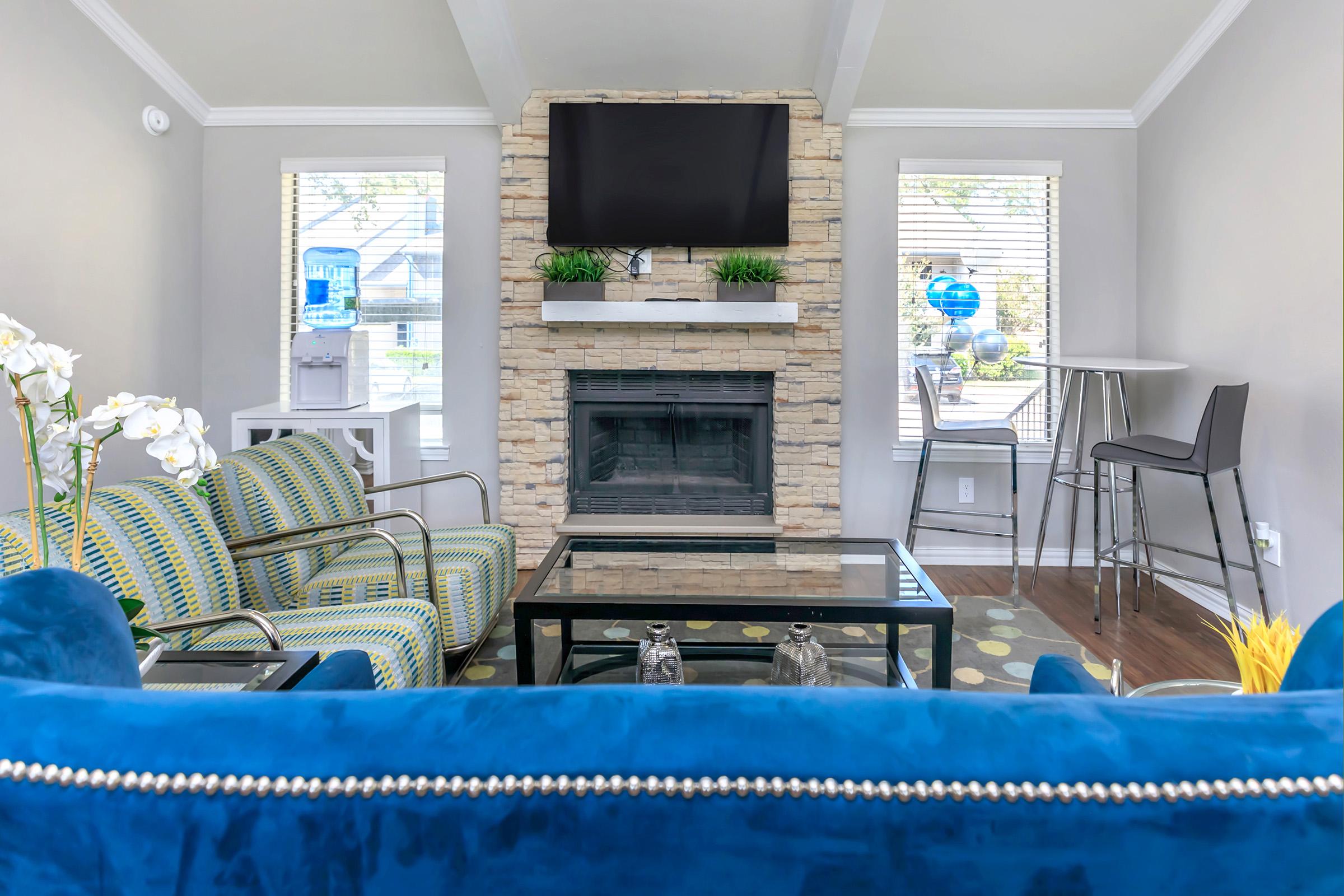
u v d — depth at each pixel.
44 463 1.21
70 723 0.46
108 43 3.48
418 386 4.27
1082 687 1.04
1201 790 0.42
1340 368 2.70
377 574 2.45
